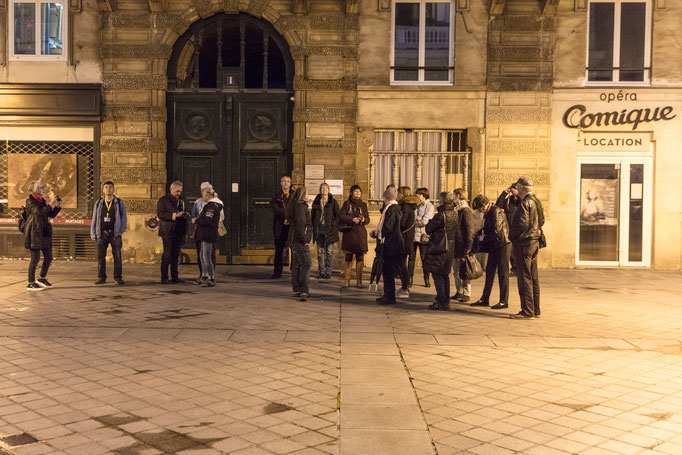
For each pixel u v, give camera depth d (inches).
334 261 557.3
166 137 569.9
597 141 568.7
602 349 289.6
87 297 395.9
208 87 576.4
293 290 410.3
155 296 402.9
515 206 423.5
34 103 562.3
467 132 563.2
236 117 568.4
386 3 557.0
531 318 355.6
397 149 572.4
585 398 218.2
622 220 572.1
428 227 375.9
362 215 456.8
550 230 566.3
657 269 569.0
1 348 274.7
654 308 390.6
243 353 272.2
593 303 406.3
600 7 567.5
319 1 556.7
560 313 372.8
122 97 561.9
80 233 569.0
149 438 178.1
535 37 558.6
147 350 274.8
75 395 214.5
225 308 367.6
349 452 169.9
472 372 249.3
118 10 559.5
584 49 559.8
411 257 460.8
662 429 189.3
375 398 214.2
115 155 562.9
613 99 563.8
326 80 559.2
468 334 314.5
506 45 558.9
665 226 569.0
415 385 231.6
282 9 557.9
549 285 480.1
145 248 565.3
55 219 569.0
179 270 531.5
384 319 347.3
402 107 562.9
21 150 572.4
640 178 570.6
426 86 561.0
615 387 231.3
